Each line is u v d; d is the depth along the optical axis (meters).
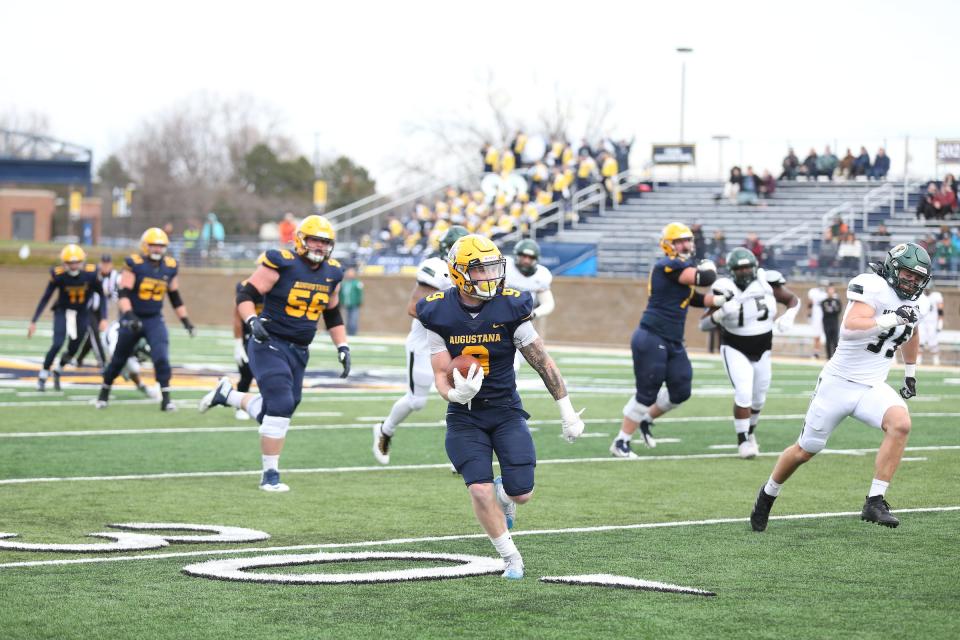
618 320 101.12
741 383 35.38
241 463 32.66
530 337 19.64
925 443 39.53
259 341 28.12
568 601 17.81
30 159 156.38
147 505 26.06
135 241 167.00
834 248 94.81
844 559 21.11
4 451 33.97
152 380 57.78
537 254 37.91
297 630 16.08
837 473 32.38
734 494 28.72
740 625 16.52
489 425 19.69
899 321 22.56
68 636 15.74
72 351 52.38
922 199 100.00
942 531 23.92
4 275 131.75
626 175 118.44
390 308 110.88
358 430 40.75
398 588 18.56
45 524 23.72
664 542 22.61
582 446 37.84
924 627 16.50
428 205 136.38
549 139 193.50
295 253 29.20
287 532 23.28
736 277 35.62
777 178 112.81
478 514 19.27
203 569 19.62
